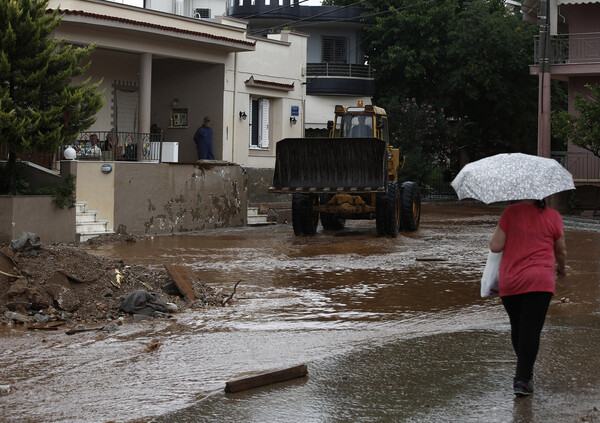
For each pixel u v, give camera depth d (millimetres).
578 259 14492
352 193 18250
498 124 38344
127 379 6562
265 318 9242
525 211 6105
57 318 9078
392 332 8469
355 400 5828
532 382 5980
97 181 18344
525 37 36312
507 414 5453
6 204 15820
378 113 20047
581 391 5984
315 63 38781
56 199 16766
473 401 5766
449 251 15953
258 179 25781
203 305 10031
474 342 7734
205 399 5883
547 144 26922
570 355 7113
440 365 6824
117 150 22562
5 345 7828
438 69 38250
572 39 26969
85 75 22594
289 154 18625
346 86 38219
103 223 18203
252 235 19656
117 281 10078
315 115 38375
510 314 6195
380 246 16797
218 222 21750
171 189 20078
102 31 20859
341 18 38969
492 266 6316
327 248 16312
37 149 16047
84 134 20781
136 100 24312
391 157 20547
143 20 21562
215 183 21609
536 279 5914
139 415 5574
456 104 38281
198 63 25219
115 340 8078
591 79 27344
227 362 7137
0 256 9641
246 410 5617
